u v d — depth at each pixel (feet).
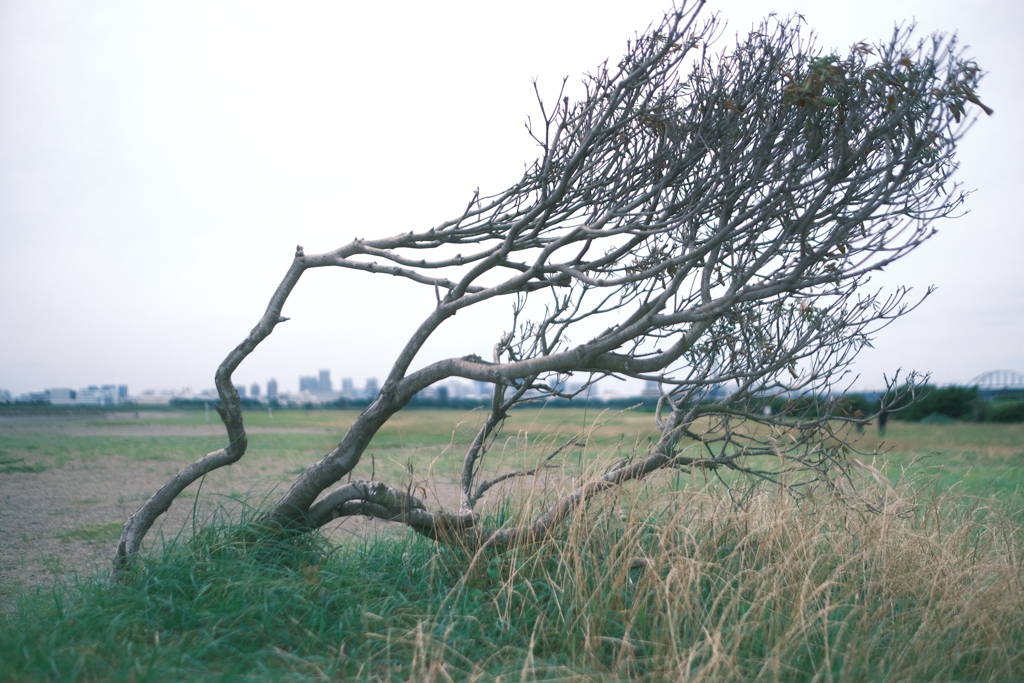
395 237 14.69
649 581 11.58
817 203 10.08
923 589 12.75
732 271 11.78
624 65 11.11
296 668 9.79
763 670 9.81
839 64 10.29
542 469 15.21
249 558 12.63
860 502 13.87
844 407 13.33
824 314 12.62
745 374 11.26
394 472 29.14
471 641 11.10
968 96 9.39
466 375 12.39
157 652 9.49
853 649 10.57
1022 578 13.35
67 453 52.26
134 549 13.16
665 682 9.91
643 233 10.90
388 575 13.61
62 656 9.32
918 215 11.44
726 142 10.41
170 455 50.78
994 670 11.34
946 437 56.70
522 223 12.00
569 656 11.06
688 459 14.56
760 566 12.76
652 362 11.39
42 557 19.02
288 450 52.75
